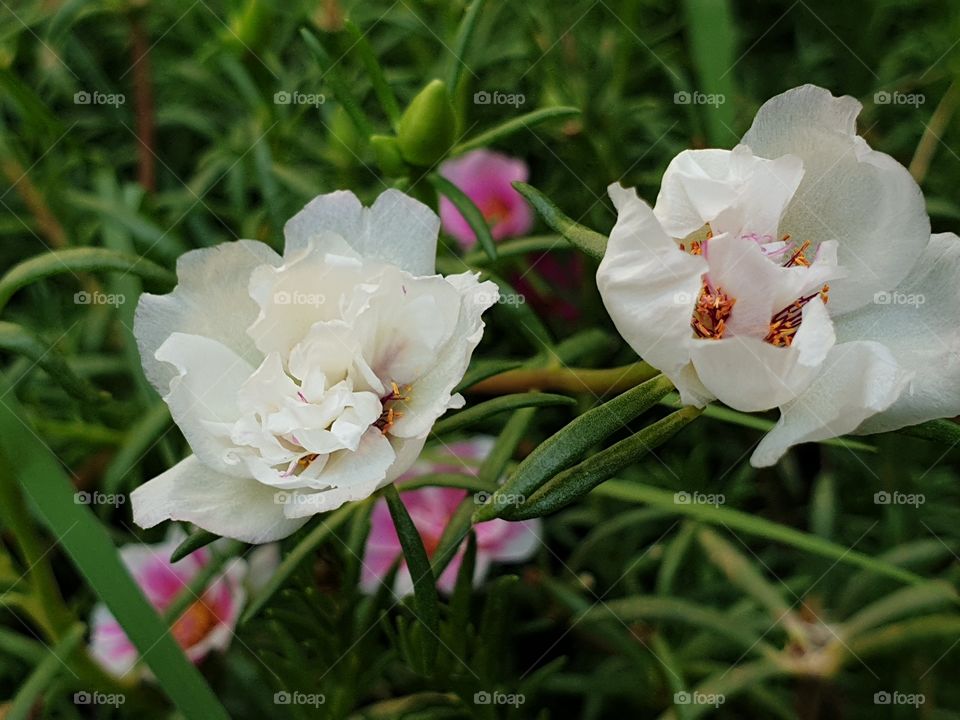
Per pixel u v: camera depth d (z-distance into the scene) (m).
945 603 0.17
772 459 0.12
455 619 0.16
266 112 0.19
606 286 0.13
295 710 0.17
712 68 0.19
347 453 0.13
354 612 0.17
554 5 0.22
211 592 0.18
